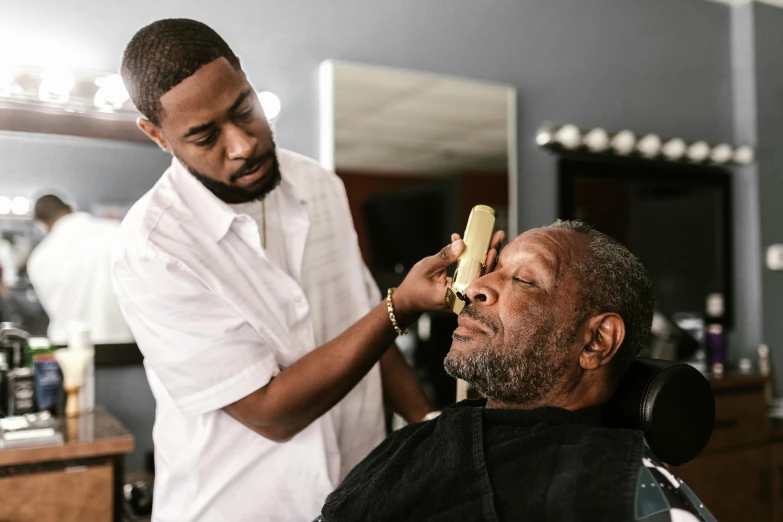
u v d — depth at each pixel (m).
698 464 2.28
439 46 2.21
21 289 1.79
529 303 0.87
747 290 2.79
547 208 2.42
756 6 2.77
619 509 0.71
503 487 0.79
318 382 0.96
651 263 2.62
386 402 1.39
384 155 2.09
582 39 2.48
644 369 0.89
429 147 2.16
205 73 0.88
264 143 0.97
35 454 1.38
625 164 2.57
